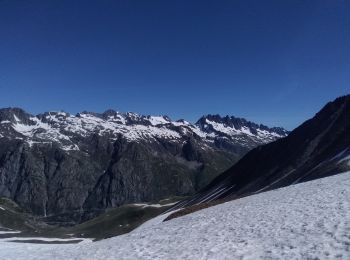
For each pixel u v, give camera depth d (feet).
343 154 273.54
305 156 356.18
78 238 429.38
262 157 469.98
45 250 111.75
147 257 68.80
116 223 487.61
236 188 422.00
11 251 120.16
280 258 54.08
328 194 101.86
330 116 411.95
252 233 74.08
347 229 61.52
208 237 79.00
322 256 51.55
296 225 72.18
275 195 131.75
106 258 74.49
